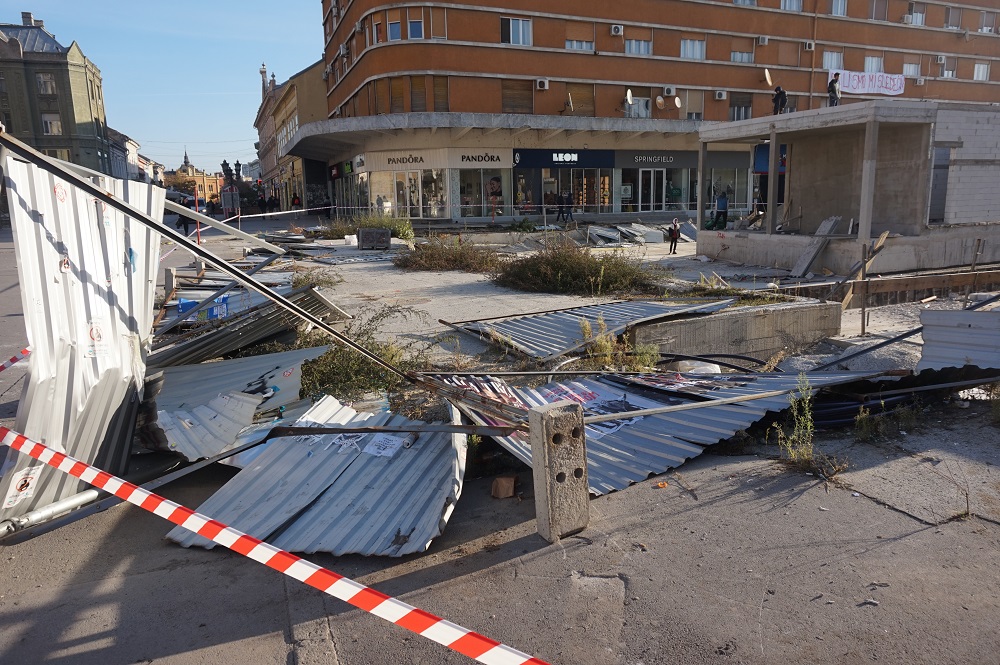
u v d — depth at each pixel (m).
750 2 34.81
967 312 5.59
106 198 3.23
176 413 4.77
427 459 4.06
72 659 2.61
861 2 37.62
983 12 41.22
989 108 15.06
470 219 31.23
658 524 3.54
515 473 4.25
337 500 3.67
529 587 3.03
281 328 6.94
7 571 3.20
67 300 3.57
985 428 4.64
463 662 2.57
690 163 35.19
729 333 8.47
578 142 32.53
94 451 3.80
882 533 3.36
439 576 3.12
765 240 16.64
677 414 4.87
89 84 58.69
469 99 30.25
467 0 29.42
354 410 5.03
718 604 2.86
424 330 8.63
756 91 35.94
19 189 3.24
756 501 3.75
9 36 56.34
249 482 3.88
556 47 31.22
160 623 2.82
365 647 2.66
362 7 30.38
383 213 29.80
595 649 2.62
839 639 2.62
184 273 13.97
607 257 12.93
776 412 4.91
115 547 3.41
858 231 15.54
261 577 3.15
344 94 36.50
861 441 4.52
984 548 3.20
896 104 14.02
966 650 2.54
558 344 7.26
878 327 9.84
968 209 15.44
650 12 32.78
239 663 2.58
